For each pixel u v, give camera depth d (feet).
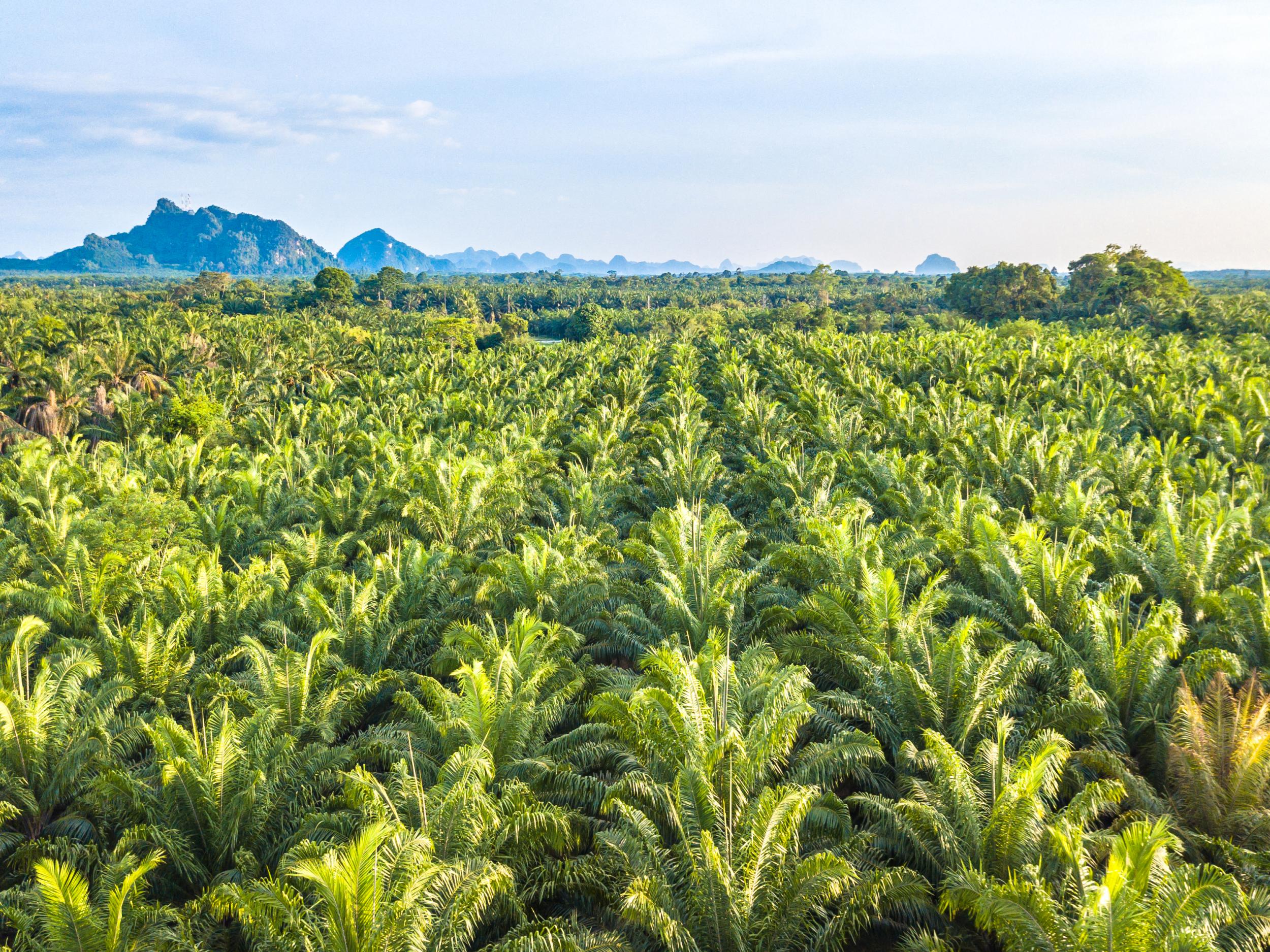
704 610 56.65
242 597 61.31
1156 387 134.92
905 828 34.32
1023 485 84.94
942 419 112.37
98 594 62.90
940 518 71.46
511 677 45.73
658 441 112.57
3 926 34.94
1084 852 31.89
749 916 29.53
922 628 49.34
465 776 34.68
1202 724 38.81
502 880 30.60
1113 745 42.68
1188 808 38.45
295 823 38.09
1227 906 26.48
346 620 56.13
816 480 87.76
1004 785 34.83
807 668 44.68
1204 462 85.15
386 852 29.68
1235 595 51.75
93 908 29.89
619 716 39.83
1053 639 49.49
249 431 133.39
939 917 32.45
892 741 43.11
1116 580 56.29
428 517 77.77
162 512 77.10
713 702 40.81
